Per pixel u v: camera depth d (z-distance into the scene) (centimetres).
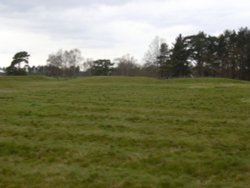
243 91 3053
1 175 831
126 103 2192
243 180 799
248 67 7931
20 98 2450
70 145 1096
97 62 10362
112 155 991
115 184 771
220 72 8106
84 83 4862
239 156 977
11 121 1494
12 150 1045
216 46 8006
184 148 1071
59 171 858
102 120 1552
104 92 3047
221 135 1253
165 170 866
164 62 8288
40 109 1855
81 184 774
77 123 1466
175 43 7919
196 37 8012
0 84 4422
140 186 761
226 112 1823
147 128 1378
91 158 963
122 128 1375
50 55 10838
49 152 1024
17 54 9419
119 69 9819
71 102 2227
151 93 2931
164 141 1155
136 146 1096
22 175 831
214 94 2791
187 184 773
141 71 9394
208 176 827
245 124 1478
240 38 8019
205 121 1545
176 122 1521
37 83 4981
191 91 3125
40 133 1266
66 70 10450
